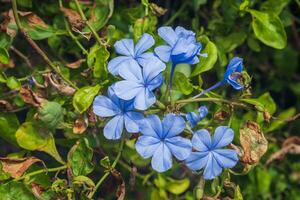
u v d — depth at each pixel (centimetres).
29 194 47
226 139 44
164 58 44
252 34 56
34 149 47
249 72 64
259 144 46
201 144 44
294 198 63
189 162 44
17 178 46
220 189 47
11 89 50
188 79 49
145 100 43
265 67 65
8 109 49
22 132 47
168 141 43
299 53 65
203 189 47
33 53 54
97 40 47
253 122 47
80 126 46
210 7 57
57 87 47
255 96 66
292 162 63
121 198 46
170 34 45
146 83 43
